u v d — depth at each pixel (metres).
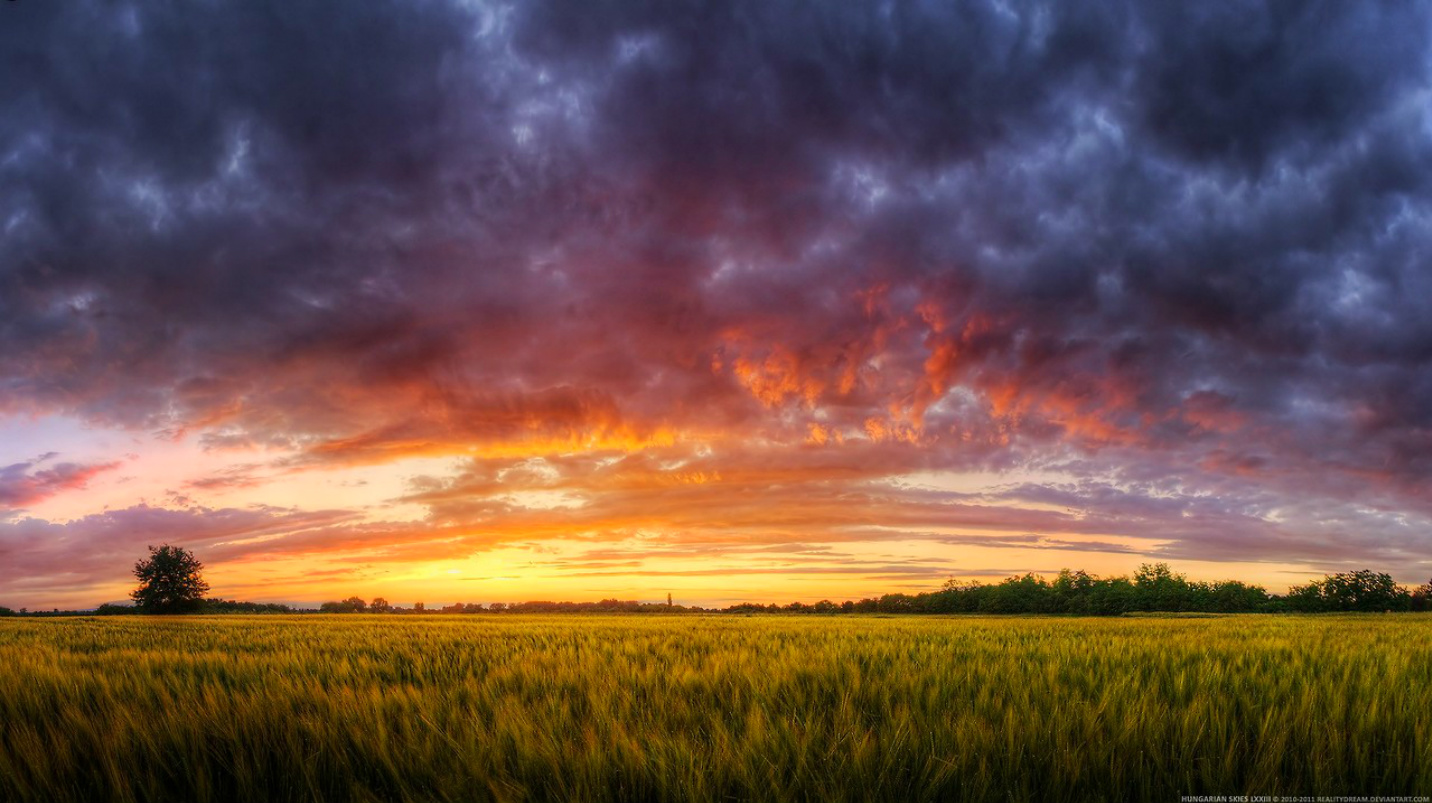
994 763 3.96
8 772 3.84
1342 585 77.31
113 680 7.17
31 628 26.11
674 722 5.05
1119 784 3.75
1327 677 6.45
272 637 17.34
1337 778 3.87
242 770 3.95
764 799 3.50
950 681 6.49
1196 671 7.37
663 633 17.30
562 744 4.25
